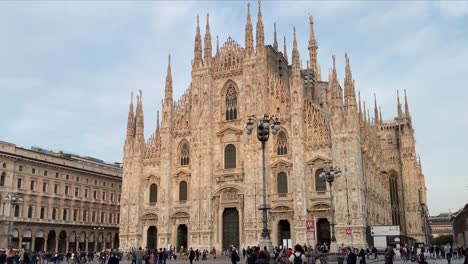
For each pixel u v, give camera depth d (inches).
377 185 4040.4
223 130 3555.6
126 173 3868.1
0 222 3932.1
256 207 3272.6
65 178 4719.5
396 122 5364.2
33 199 4298.7
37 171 4397.1
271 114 3437.5
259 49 3543.3
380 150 4665.4
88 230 4958.2
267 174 3316.9
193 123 3673.7
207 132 3595.0
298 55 3400.6
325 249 2529.5
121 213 3799.2
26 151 4308.6
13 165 4131.4
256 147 3376.0
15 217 4065.0
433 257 3659.0
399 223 5064.0
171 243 3582.7
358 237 2955.2
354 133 3102.9
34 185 4347.9
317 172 3191.4
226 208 3479.3
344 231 2997.0
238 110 3572.8
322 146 3208.7
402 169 5123.0
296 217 3134.8
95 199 5103.3
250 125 1733.5
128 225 3747.5
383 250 3147.1
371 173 3732.8
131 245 3690.9
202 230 3440.0
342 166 3088.1
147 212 3735.2
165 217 3612.2
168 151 3730.3
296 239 3100.4
